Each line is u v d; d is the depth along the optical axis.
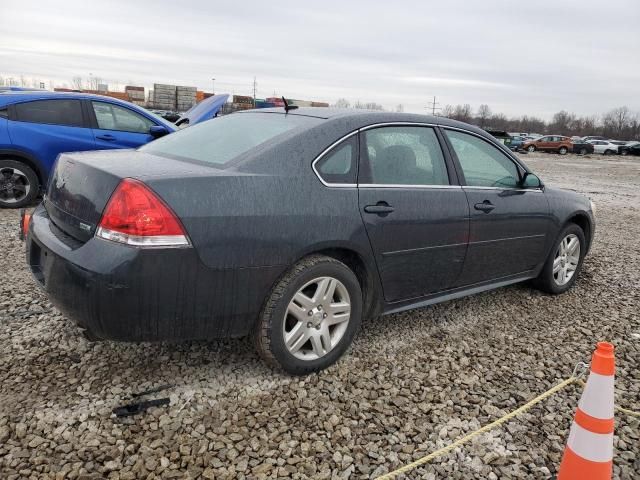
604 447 2.11
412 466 2.44
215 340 3.60
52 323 3.72
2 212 7.06
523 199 4.39
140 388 2.99
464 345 3.81
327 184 3.14
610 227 9.06
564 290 5.09
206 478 2.36
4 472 2.31
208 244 2.68
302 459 2.52
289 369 3.12
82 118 7.59
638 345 3.98
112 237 2.58
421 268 3.63
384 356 3.55
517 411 2.80
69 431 2.60
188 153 3.29
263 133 3.29
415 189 3.55
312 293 3.17
